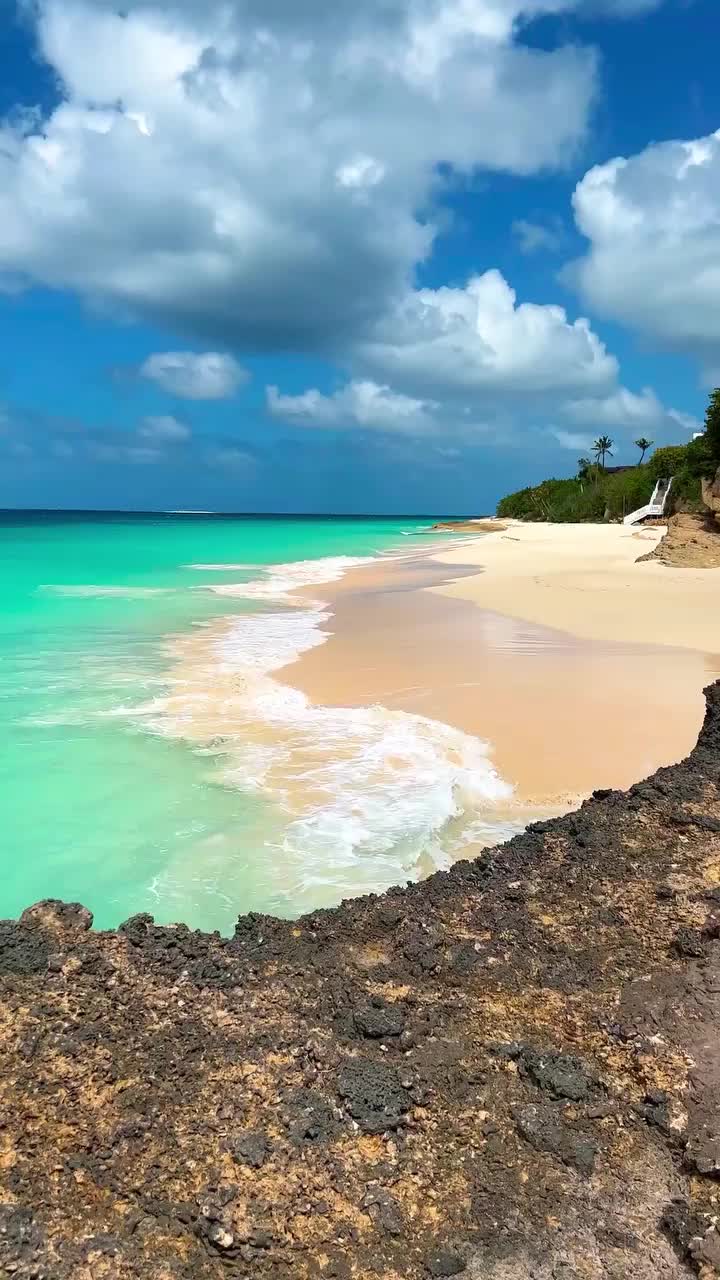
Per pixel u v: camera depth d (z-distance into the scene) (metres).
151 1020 3.77
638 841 5.66
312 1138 3.15
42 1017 3.69
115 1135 3.07
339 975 4.27
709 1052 3.63
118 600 24.27
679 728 10.89
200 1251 2.70
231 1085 3.38
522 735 10.59
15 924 4.43
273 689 12.92
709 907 4.78
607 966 4.32
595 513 90.25
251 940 4.66
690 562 34.03
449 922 4.84
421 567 37.41
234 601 24.30
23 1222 2.72
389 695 12.57
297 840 7.58
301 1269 2.67
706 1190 2.99
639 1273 2.70
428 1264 2.70
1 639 17.31
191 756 9.77
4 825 7.86
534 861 5.57
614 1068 3.58
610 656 15.51
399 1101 3.34
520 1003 4.03
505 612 21.62
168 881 6.86
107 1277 2.58
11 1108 3.16
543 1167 3.09
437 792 8.67
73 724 10.95
